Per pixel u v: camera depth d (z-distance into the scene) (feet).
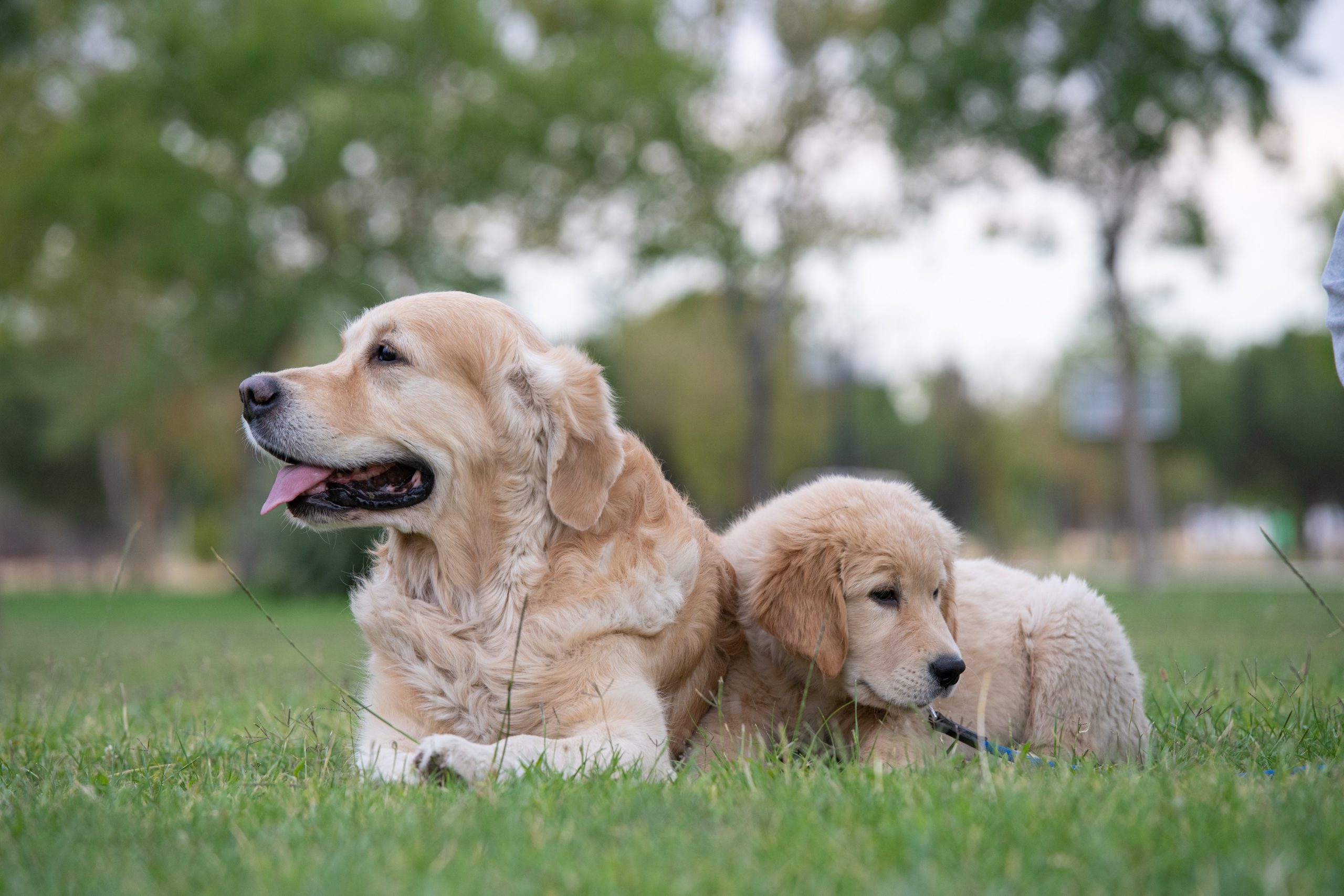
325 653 24.88
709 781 10.06
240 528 77.66
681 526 12.95
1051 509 216.74
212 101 76.18
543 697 11.80
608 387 12.78
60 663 18.80
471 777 10.18
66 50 81.30
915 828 7.77
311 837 8.29
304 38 76.79
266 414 12.41
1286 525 179.73
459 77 81.05
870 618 12.95
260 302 76.48
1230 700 15.16
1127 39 59.57
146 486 135.13
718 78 85.87
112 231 76.89
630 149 82.33
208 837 8.41
